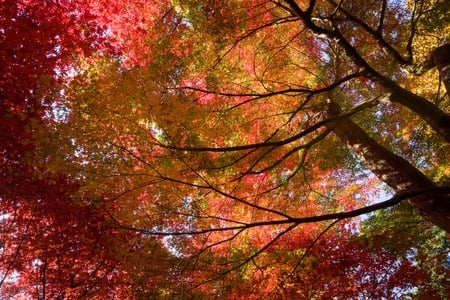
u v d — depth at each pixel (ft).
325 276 22.74
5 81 16.37
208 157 14.30
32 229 22.56
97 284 23.45
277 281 20.71
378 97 16.02
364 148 19.01
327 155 22.57
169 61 15.94
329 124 20.47
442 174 23.77
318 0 21.80
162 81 14.92
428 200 15.29
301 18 15.46
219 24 15.96
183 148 13.37
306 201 24.40
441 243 28.37
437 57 16.33
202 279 15.65
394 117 25.70
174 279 14.66
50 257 23.47
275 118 21.13
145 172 13.15
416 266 23.98
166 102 13.12
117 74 12.93
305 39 23.71
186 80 17.93
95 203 13.24
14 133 16.71
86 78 12.84
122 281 22.54
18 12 16.63
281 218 22.86
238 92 19.90
